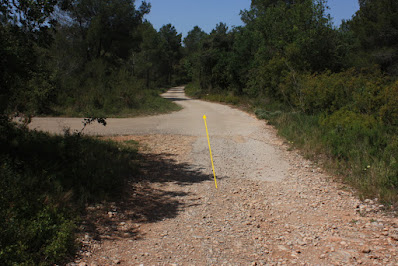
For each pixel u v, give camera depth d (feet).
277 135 40.37
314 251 12.83
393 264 11.46
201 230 14.98
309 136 34.14
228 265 11.75
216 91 130.62
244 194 20.45
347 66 74.64
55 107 57.06
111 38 102.94
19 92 23.09
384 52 91.25
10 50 18.88
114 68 94.58
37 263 10.89
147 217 16.39
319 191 20.86
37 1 19.62
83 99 63.46
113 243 13.30
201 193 20.44
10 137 22.33
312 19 72.08
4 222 11.78
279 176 24.58
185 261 12.02
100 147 27.89
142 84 89.35
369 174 21.80
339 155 27.78
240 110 73.61
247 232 14.79
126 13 99.55
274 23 80.69
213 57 134.51
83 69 80.33
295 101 54.34
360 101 37.01
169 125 49.06
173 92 192.03
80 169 20.65
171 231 14.83
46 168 19.16
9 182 15.15
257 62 86.79
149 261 11.94
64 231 12.49
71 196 16.81
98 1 92.17
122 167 23.17
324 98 45.01
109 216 16.01
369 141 28.45
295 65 67.15
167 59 275.80
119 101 67.67
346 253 12.50
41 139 25.61
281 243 13.65
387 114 32.99
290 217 16.70
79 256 11.93
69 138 25.75
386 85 37.24
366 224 15.37
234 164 28.02
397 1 96.78
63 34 83.46
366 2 112.98
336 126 34.45
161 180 22.88
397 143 25.86
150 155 30.14
